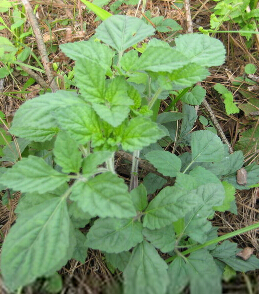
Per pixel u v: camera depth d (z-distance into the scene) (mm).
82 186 217
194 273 250
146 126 230
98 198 208
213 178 291
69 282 219
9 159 327
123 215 199
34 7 503
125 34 293
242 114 426
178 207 240
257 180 350
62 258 229
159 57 254
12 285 196
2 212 342
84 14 496
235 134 412
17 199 336
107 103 248
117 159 361
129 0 477
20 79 450
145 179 331
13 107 421
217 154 313
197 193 272
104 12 345
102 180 215
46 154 325
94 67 243
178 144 371
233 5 438
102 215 200
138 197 260
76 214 247
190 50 287
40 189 215
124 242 242
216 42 291
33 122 232
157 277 223
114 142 235
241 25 456
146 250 246
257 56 467
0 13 505
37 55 469
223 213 348
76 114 229
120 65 279
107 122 235
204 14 505
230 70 464
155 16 480
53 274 217
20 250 208
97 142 233
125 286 214
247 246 329
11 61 400
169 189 250
